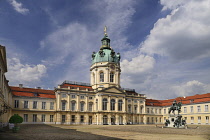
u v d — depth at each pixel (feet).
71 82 287.89
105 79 294.05
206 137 109.09
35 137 100.07
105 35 325.42
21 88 247.29
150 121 329.93
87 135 114.83
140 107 317.63
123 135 116.47
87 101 273.95
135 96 313.53
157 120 340.39
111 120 277.85
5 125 176.35
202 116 285.43
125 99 298.35
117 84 299.38
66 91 260.01
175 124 195.00
